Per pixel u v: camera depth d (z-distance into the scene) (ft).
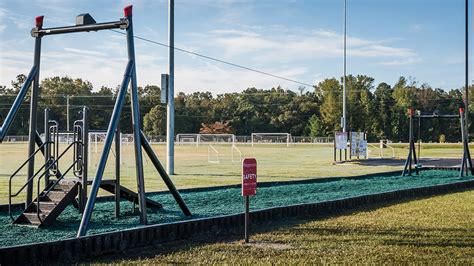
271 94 326.65
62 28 34.60
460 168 83.46
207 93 358.64
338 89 306.76
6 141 247.29
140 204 32.89
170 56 82.38
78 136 36.06
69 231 31.50
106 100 306.55
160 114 290.76
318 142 252.62
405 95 300.40
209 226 32.32
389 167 98.89
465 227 33.99
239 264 24.04
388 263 24.25
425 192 54.95
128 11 32.91
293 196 50.98
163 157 132.77
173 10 82.28
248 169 29.43
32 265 23.75
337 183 65.21
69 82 320.50
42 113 275.59
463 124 77.10
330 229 33.42
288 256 25.68
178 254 26.27
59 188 35.53
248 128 311.27
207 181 69.97
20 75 299.99
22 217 33.65
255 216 35.58
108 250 26.71
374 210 42.45
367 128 291.99
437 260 24.88
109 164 107.04
